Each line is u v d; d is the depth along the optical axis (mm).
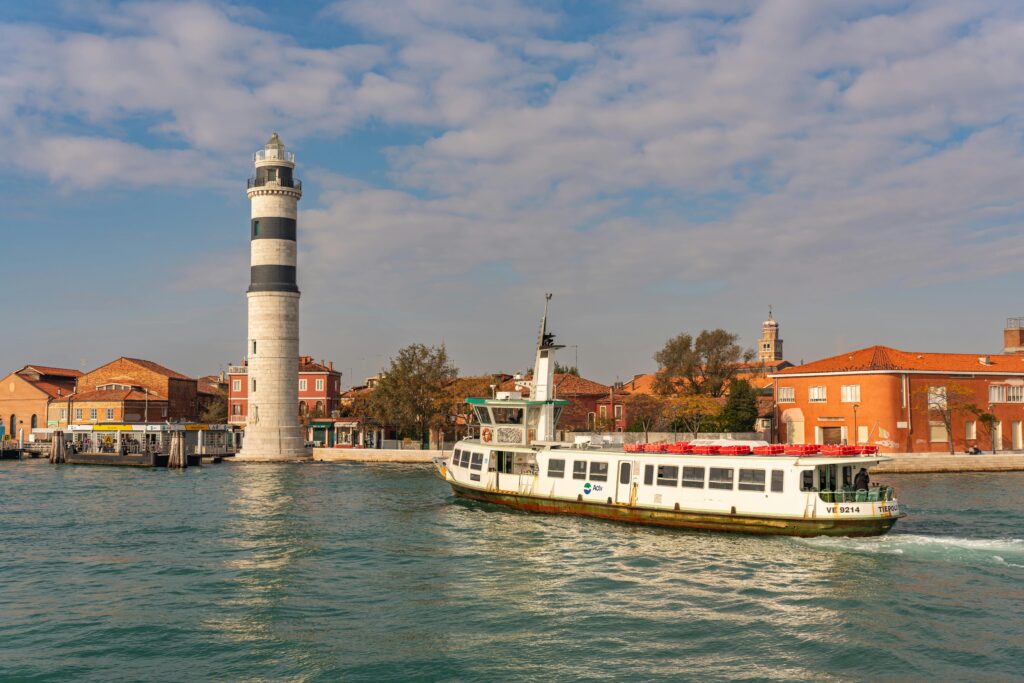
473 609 23859
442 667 19141
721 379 92812
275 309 87812
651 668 18922
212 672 19016
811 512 32656
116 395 108312
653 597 24906
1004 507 43125
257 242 88250
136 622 22859
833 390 76562
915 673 18438
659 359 94812
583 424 94688
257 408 87688
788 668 18844
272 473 71562
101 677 18766
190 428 92250
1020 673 18344
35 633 21938
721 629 21672
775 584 26188
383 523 39469
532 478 41469
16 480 64938
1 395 113188
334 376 110562
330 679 18484
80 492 55188
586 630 21750
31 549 33281
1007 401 77312
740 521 34156
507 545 33219
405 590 26156
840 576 27047
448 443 91375
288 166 89250
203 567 29734
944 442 74688
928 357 78938
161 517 42281
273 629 22156
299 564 30141
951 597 24422
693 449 36312
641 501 36812
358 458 87750
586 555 31000
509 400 44312
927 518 38812
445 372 91625
